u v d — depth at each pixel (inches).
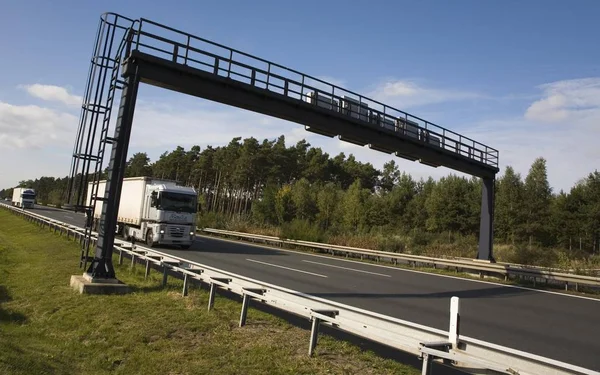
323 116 624.7
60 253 661.9
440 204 2409.0
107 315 314.3
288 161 2817.4
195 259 728.3
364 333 210.7
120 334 275.4
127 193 1074.1
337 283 555.5
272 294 300.4
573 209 1961.1
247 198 3159.5
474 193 2348.7
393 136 699.4
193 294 376.2
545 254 916.6
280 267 692.7
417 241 1369.3
